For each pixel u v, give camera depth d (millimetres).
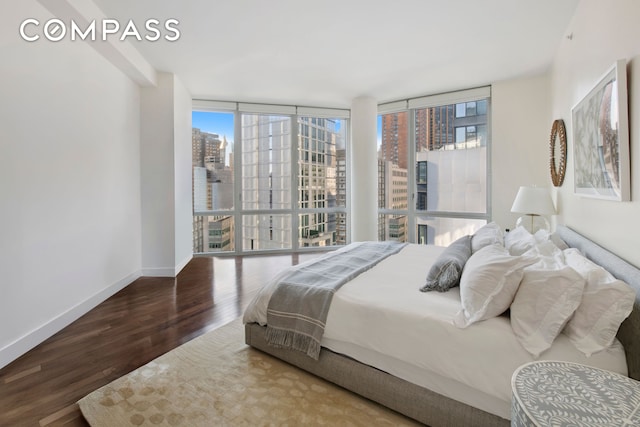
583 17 2316
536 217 3504
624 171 1580
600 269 1334
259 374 1825
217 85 4211
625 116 1574
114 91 3232
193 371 1858
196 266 4383
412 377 1479
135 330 2418
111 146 3189
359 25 2732
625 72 1580
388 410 1546
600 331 1208
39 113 2256
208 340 2244
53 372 1868
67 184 2545
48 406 1576
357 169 4797
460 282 1727
